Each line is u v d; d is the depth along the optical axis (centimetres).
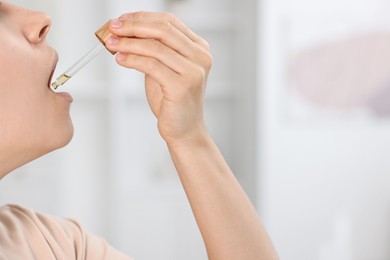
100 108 469
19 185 435
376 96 474
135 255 448
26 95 99
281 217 461
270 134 459
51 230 116
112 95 452
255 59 455
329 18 468
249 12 462
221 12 478
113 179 450
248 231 110
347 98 471
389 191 475
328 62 469
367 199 472
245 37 462
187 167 108
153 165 479
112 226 452
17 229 109
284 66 461
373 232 472
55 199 446
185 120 104
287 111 462
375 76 474
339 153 469
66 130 104
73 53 455
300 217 463
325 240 466
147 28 96
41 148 103
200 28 479
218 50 482
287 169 461
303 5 464
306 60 466
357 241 471
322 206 467
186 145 108
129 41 97
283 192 461
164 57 96
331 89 469
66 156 462
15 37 99
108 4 451
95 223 469
